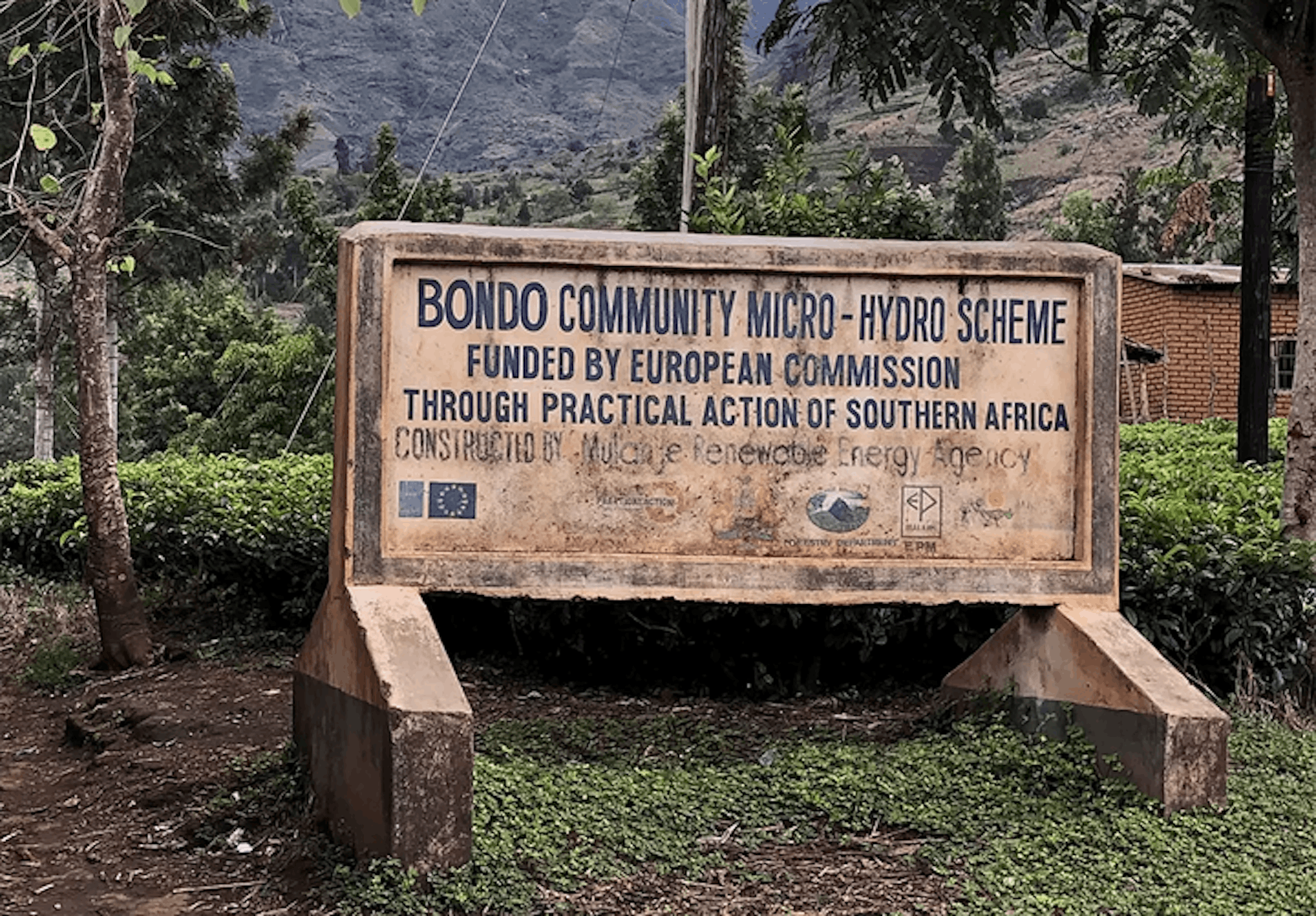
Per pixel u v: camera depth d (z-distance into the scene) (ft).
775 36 30.17
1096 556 20.93
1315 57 25.54
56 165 53.98
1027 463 21.01
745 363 20.44
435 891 16.03
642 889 16.49
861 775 19.89
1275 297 96.68
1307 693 25.29
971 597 20.70
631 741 22.66
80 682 29.84
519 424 19.89
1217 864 17.12
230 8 68.28
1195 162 71.97
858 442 20.67
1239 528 26.13
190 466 42.88
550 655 27.17
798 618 25.44
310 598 30.96
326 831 18.57
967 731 21.49
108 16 28.78
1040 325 21.01
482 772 18.94
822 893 16.49
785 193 35.81
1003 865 16.92
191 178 80.38
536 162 615.57
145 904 17.21
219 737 23.44
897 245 20.68
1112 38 32.09
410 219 68.44
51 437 81.51
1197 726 18.57
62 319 60.90
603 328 20.11
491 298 19.80
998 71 29.48
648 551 20.20
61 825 20.72
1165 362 98.63
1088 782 19.62
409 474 19.58
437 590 19.29
